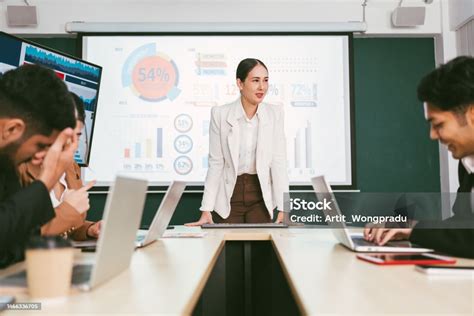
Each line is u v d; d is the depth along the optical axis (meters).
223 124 2.62
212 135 2.66
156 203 3.84
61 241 0.65
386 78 4.04
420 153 3.99
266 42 3.94
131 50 3.91
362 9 4.02
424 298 0.62
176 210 3.84
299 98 3.92
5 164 0.97
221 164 2.63
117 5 3.99
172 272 0.84
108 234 0.72
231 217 2.60
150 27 3.90
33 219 0.87
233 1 4.02
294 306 1.74
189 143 3.88
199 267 0.90
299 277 0.78
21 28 3.93
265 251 1.84
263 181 2.56
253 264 1.84
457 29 4.01
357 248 1.12
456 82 1.06
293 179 3.88
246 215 2.62
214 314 1.74
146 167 3.86
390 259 0.94
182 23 3.93
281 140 2.66
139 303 0.61
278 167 2.64
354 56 4.04
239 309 1.81
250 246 1.83
